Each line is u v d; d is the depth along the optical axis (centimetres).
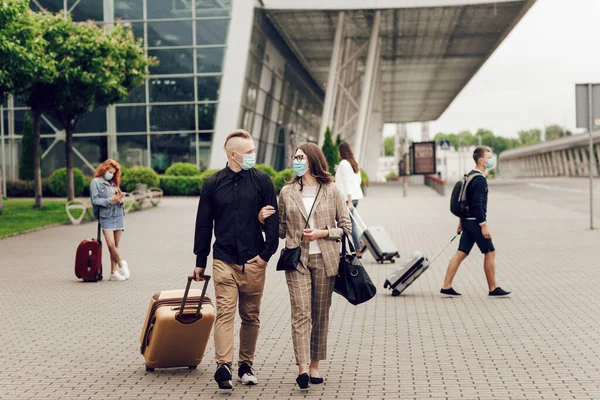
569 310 921
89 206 2291
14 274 1295
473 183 1021
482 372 650
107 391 613
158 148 3903
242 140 626
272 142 4778
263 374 664
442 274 1251
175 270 1330
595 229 1920
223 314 612
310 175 643
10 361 713
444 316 904
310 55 5231
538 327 829
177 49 3859
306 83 5709
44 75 2389
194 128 3875
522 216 2411
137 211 2703
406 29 4562
